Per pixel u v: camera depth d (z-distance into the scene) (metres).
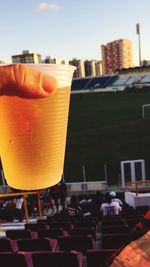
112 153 29.56
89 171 26.78
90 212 11.22
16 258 4.05
